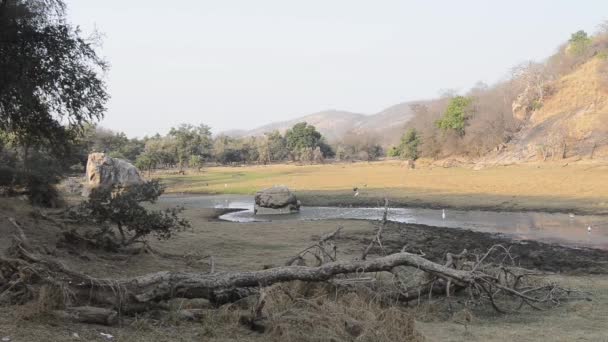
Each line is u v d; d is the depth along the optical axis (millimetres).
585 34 120375
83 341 6445
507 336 8547
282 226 28125
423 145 105312
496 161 86812
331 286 9883
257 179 76125
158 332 7316
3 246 12070
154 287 8477
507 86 111625
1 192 24781
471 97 110438
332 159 153500
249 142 152875
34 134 18641
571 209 35469
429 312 10398
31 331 6480
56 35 16016
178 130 132250
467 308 10414
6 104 16547
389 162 120625
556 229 28531
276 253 18078
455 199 42938
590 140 79250
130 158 108438
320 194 50312
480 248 22266
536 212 35562
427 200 43281
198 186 69000
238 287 9086
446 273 10188
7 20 14867
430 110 128250
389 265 10047
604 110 84625
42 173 25984
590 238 25406
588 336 8562
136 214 14977
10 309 7281
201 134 149250
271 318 7910
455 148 101250
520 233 27344
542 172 61438
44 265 8305
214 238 21812
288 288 9219
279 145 147000
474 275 10352
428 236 25594
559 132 83625
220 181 75625
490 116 97125
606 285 14352
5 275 8211
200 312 8289
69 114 17328
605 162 67625
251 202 49719
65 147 19609
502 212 36406
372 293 10086
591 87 94812
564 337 8484
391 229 27500
